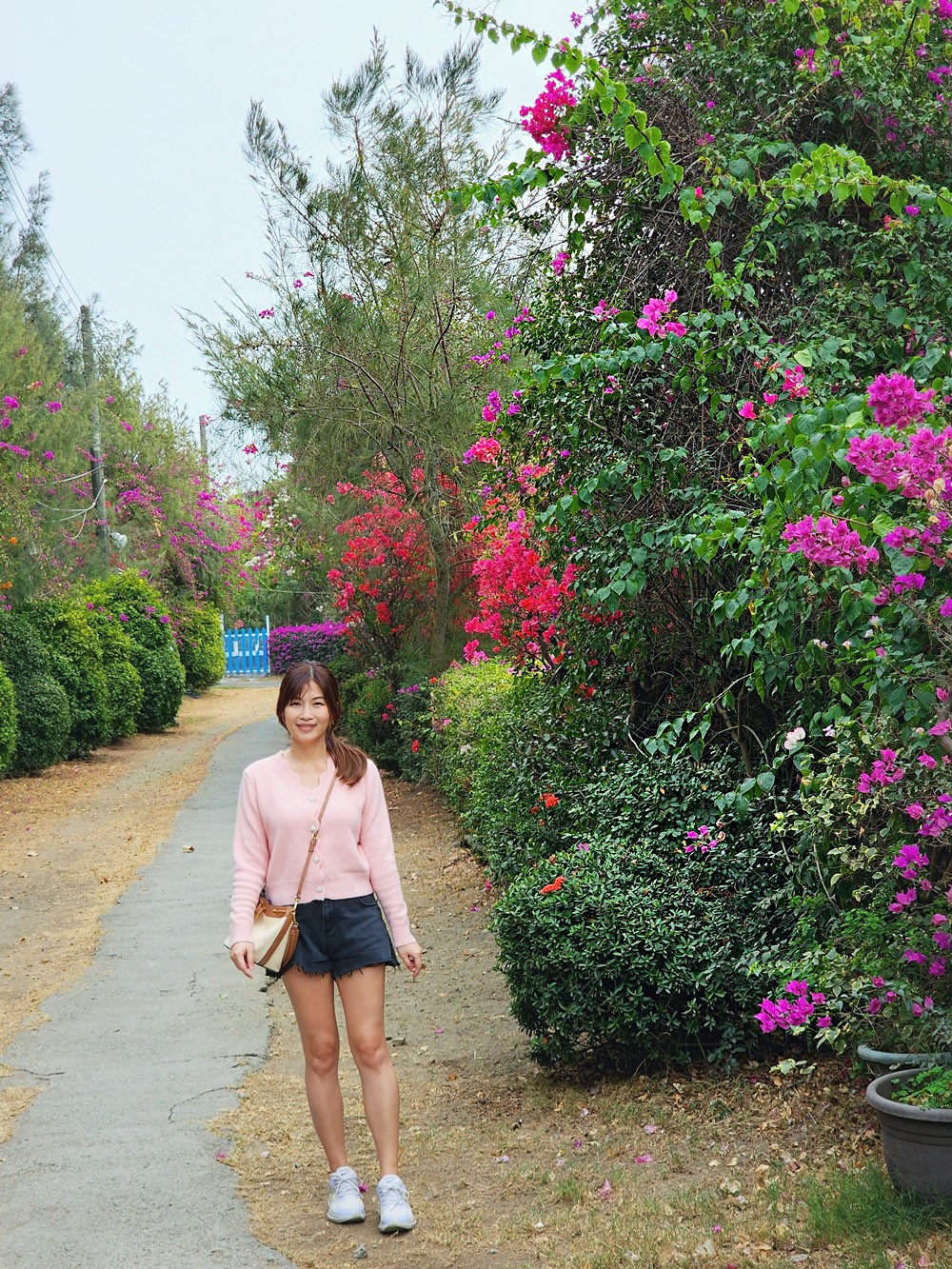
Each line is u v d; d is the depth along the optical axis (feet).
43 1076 17.83
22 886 32.91
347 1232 12.23
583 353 18.85
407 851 35.27
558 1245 11.64
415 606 51.44
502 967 17.56
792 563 12.67
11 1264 11.64
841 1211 11.25
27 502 50.29
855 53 16.75
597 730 22.81
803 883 14.74
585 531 19.06
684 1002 15.92
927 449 9.64
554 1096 16.07
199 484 89.30
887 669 11.71
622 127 15.15
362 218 40.73
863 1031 13.00
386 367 41.75
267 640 138.21
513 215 19.97
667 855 17.76
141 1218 12.69
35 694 54.54
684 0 18.11
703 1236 11.36
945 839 12.66
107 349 84.07
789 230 16.63
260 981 22.81
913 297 15.67
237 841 12.83
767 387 15.97
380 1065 12.59
